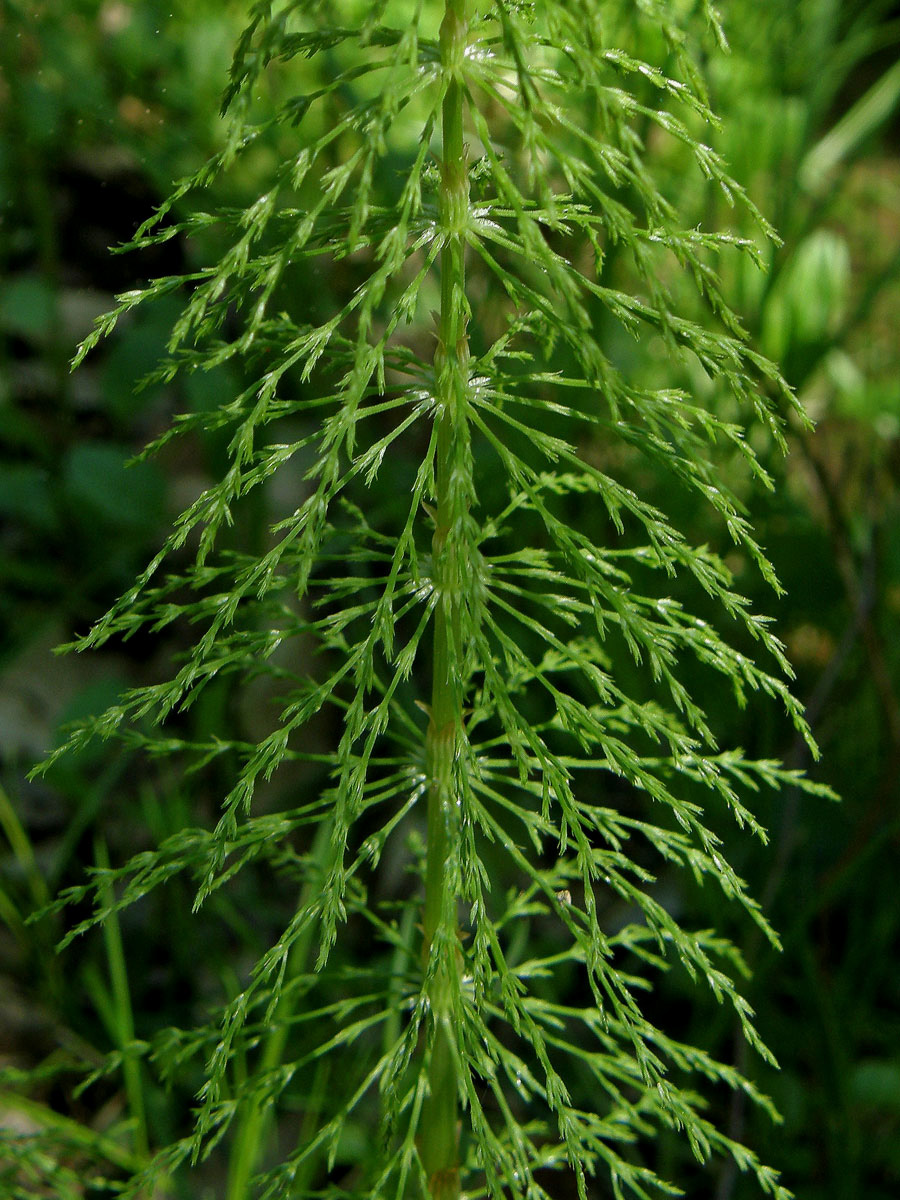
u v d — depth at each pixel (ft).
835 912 3.03
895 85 4.73
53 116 3.48
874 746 3.21
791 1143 2.63
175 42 3.65
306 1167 2.23
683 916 2.97
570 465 3.20
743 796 2.95
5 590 3.52
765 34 3.60
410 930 2.19
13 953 2.85
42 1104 2.61
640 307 1.65
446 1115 1.83
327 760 1.78
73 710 3.10
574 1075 2.68
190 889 2.90
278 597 3.22
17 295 3.67
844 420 4.43
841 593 3.30
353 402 1.59
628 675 2.97
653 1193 2.57
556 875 1.95
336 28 1.67
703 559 1.77
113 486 3.38
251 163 3.49
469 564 1.67
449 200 1.68
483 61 1.66
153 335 3.56
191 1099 2.59
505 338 1.74
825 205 3.72
